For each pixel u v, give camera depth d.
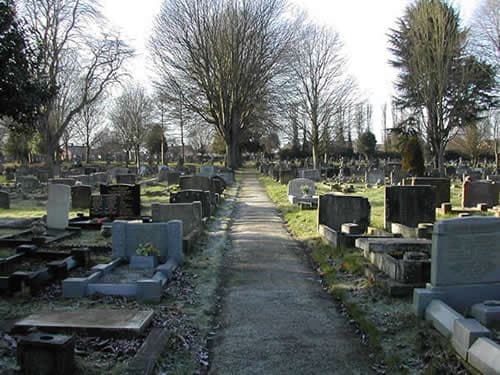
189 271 9.41
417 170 30.11
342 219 13.46
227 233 14.59
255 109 51.00
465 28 36.12
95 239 12.95
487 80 37.22
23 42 11.07
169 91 46.47
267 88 48.53
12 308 7.12
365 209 13.37
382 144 92.38
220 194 27.77
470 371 4.74
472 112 41.06
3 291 7.68
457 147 67.38
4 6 10.52
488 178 31.75
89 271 8.61
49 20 36.66
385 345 5.68
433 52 36.00
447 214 17.56
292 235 14.38
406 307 6.89
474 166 55.47
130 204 16.98
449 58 35.47
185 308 7.20
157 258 9.44
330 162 71.94
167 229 9.68
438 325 5.84
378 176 34.69
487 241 6.35
